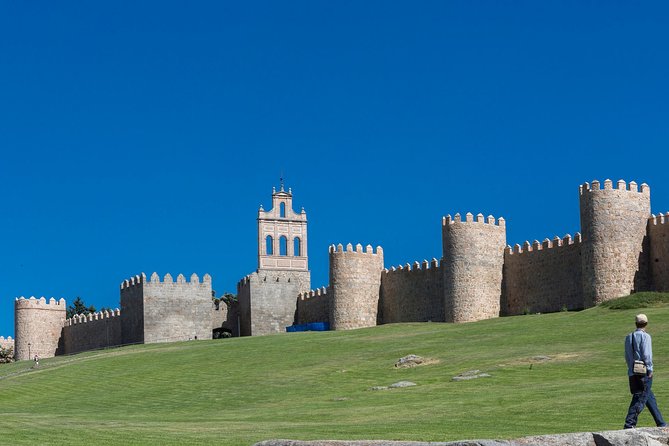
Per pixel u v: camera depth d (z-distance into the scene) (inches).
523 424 1418.6
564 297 3887.8
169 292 5083.7
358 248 4645.7
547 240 3978.8
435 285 4347.9
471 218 4084.6
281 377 2719.0
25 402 2797.7
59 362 4067.4
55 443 1412.4
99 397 2726.4
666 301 3314.5
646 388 1074.7
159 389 2760.8
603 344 2546.8
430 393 2050.9
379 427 1486.2
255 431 1512.1
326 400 2149.4
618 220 3622.0
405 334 3496.6
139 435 1493.6
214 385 2714.1
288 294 5315.0
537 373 2191.2
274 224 6087.6
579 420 1418.6
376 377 2514.8
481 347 2810.0
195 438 1427.2
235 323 5467.5
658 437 977.5
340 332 3885.3
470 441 942.4
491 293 4097.0
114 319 5393.7
